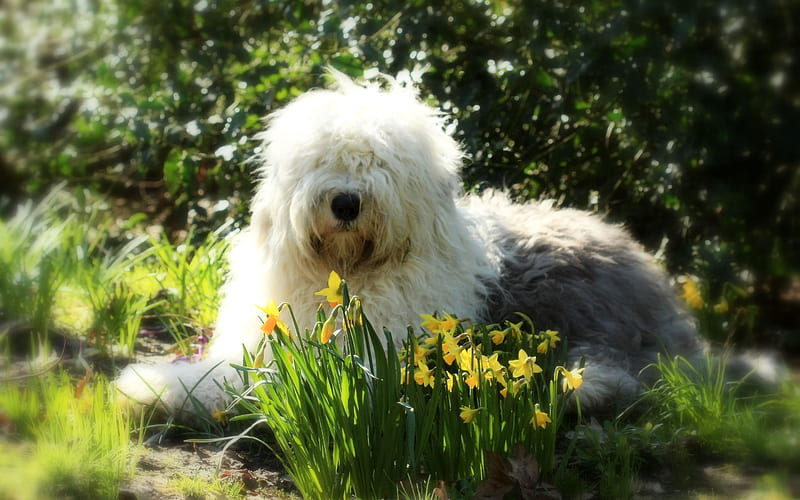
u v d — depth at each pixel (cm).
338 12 587
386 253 376
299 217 365
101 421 327
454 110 581
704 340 491
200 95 638
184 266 541
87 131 668
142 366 394
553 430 315
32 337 423
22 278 486
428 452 312
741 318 533
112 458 311
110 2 697
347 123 372
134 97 632
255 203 404
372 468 306
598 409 385
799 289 597
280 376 313
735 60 545
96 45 697
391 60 579
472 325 339
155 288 560
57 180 741
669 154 549
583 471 332
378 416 305
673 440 342
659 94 546
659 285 474
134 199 779
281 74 604
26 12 775
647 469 336
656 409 376
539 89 580
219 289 518
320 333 323
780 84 537
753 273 560
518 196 612
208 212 668
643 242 595
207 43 658
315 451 304
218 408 371
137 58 677
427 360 337
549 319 421
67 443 318
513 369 316
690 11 529
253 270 401
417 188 379
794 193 549
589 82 562
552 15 548
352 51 586
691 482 325
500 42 593
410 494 301
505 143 603
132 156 745
